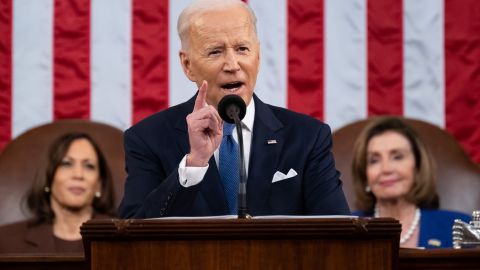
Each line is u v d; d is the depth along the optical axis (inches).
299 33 681.0
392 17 684.7
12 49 669.9
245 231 310.2
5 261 354.6
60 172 562.9
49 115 669.3
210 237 311.6
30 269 356.2
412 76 683.4
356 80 681.6
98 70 672.4
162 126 433.7
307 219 311.9
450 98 683.4
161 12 676.7
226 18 420.2
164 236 311.6
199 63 420.8
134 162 426.3
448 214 554.6
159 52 674.2
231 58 416.5
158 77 674.2
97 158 571.5
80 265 357.7
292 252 313.1
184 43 429.1
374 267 314.7
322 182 423.8
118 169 583.2
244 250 312.2
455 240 398.3
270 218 317.4
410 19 684.7
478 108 681.0
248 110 433.4
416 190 555.5
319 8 681.6
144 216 377.7
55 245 553.9
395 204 558.6
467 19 684.7
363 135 566.3
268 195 419.2
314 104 679.1
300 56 679.7
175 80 674.8
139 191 415.5
